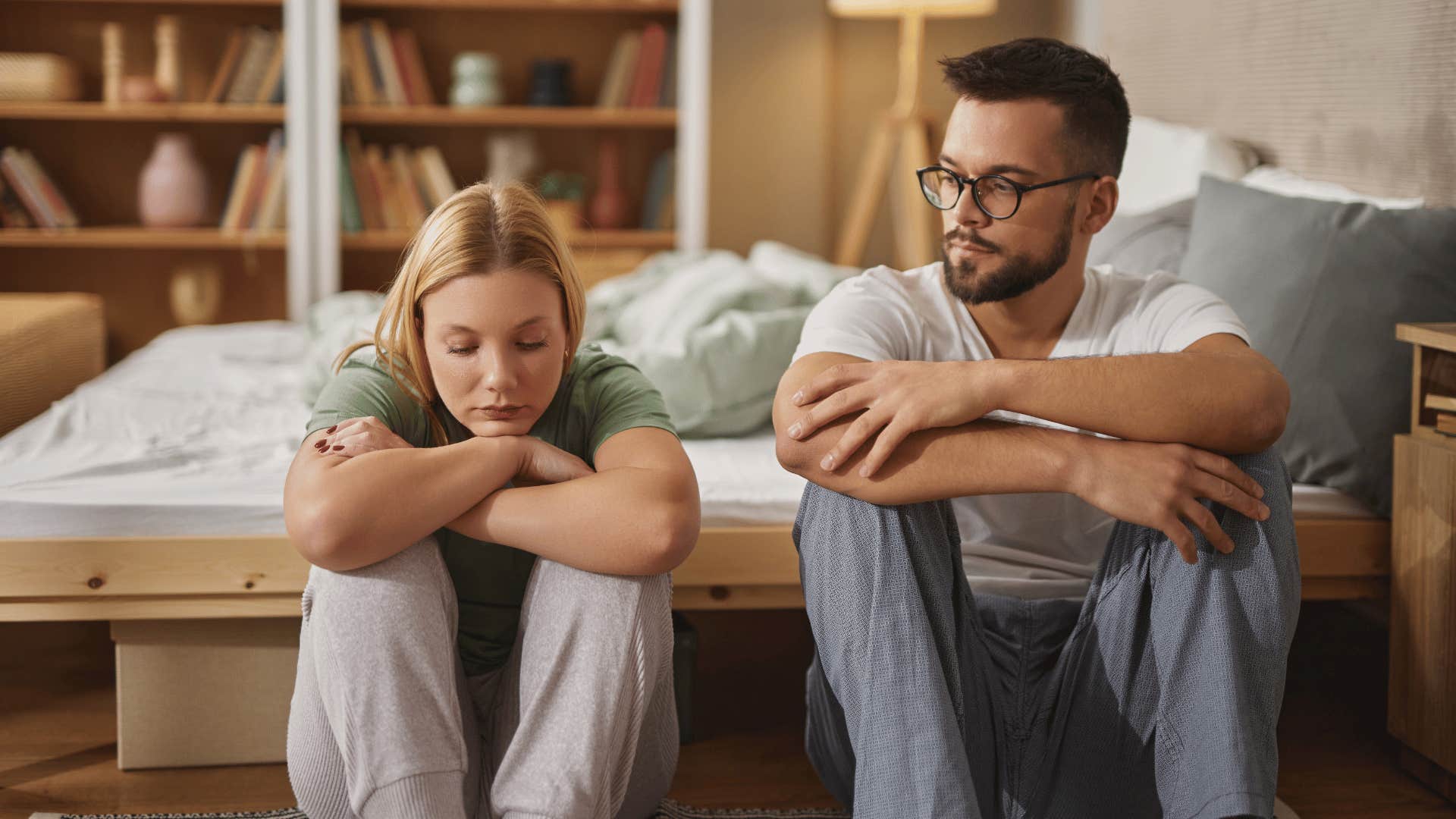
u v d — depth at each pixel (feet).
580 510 3.87
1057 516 5.17
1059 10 13.21
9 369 7.14
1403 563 5.37
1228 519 4.02
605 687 3.85
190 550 5.14
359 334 6.95
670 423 4.33
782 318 6.74
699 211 13.19
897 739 3.82
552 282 4.16
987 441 4.05
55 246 12.62
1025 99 4.45
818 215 14.30
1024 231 4.48
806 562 4.25
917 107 12.84
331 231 12.73
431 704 3.76
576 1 12.97
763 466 5.96
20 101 12.19
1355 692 6.48
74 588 5.11
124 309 12.82
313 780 3.97
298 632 5.35
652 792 4.52
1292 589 3.99
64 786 5.16
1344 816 5.12
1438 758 5.18
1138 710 4.17
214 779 5.26
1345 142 7.26
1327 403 5.62
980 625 4.40
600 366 4.64
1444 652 5.12
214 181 12.78
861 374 4.21
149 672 5.29
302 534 3.72
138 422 6.66
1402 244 5.67
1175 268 6.64
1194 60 9.10
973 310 4.84
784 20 13.98
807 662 6.96
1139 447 4.04
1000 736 4.39
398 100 12.86
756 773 5.50
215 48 12.54
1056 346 4.85
